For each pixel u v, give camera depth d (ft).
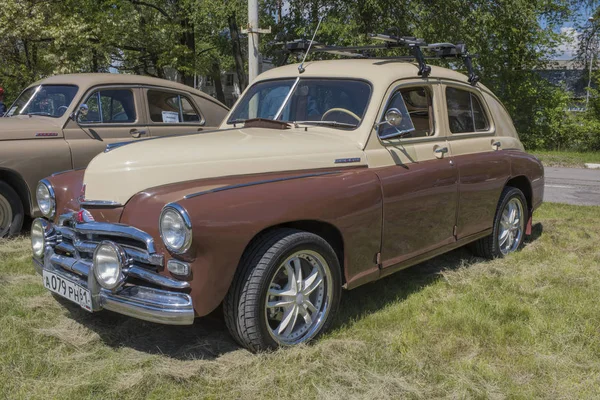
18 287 14.21
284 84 14.98
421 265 17.03
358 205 11.87
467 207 15.49
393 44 15.53
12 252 17.75
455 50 17.10
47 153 20.08
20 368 10.04
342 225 11.56
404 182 13.09
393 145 13.47
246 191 10.32
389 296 14.29
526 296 14.34
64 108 21.40
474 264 17.17
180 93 24.62
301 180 11.27
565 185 39.17
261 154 11.56
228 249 9.78
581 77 80.38
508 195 17.58
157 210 9.93
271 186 10.72
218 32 81.61
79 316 12.51
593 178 44.09
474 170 15.53
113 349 11.01
